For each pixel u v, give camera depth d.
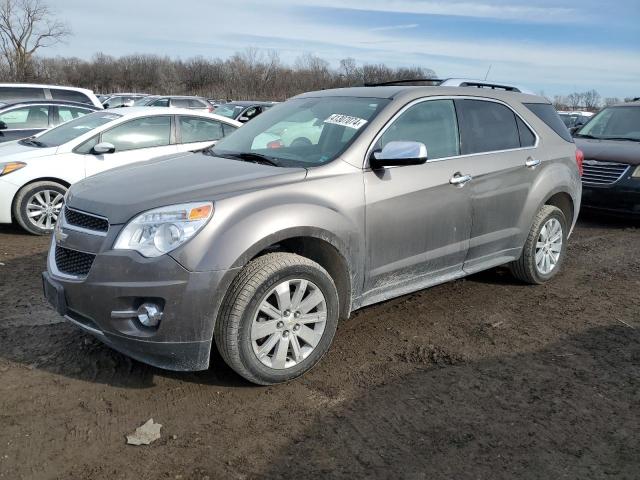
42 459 2.70
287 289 3.30
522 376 3.58
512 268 5.18
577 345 4.06
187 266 3.00
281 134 4.27
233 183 3.36
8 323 4.20
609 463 2.75
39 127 10.05
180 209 3.09
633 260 6.42
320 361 3.73
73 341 3.92
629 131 9.21
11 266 5.65
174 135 7.89
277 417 3.09
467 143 4.47
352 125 3.97
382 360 3.77
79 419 3.03
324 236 3.45
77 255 3.25
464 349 3.95
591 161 8.45
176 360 3.13
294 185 3.45
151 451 2.79
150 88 66.25
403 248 3.96
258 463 2.71
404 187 3.89
